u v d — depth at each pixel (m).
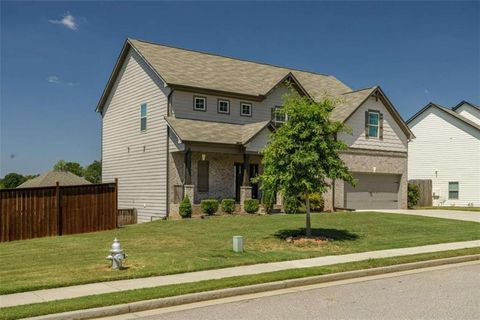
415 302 9.27
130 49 30.27
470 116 44.41
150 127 27.89
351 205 30.72
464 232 20.05
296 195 17.03
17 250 15.43
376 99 32.09
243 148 25.42
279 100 29.91
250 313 8.64
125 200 30.14
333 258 13.95
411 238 18.20
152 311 8.94
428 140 42.88
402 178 33.41
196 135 24.61
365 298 9.73
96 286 10.34
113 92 32.06
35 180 36.72
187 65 29.05
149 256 13.80
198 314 8.64
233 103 28.14
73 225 20.03
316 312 8.62
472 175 40.00
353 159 30.67
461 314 8.32
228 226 20.31
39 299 9.24
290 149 16.59
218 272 11.84
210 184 26.88
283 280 11.02
